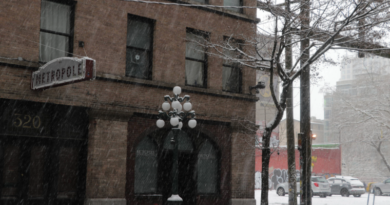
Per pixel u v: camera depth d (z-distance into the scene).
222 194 18.80
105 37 15.99
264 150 15.09
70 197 15.28
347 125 42.28
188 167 18.58
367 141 47.06
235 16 19.58
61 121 15.24
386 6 14.12
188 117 17.81
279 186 34.12
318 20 14.84
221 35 19.17
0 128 13.93
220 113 18.81
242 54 17.27
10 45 13.95
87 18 15.63
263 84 19.81
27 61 14.14
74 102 15.02
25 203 14.30
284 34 14.48
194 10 18.52
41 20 15.07
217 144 18.86
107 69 15.91
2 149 13.99
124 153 16.02
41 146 14.89
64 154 15.30
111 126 15.79
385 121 39.47
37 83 13.95
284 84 14.84
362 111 39.69
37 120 14.79
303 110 15.95
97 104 15.45
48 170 14.89
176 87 14.73
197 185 18.39
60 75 13.23
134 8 16.89
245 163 19.41
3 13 13.91
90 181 15.14
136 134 16.62
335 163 51.91
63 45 15.42
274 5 14.61
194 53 18.83
